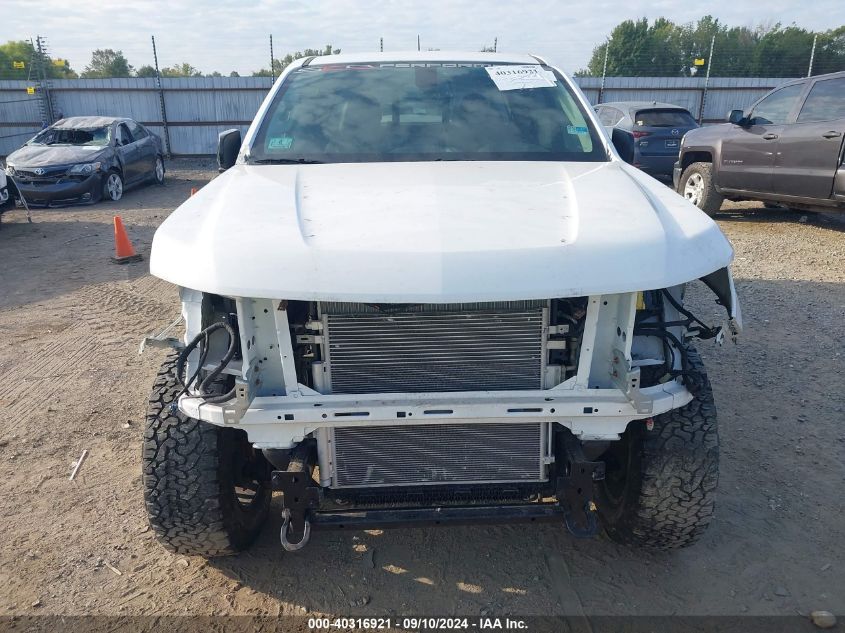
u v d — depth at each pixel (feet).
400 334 7.81
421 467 8.52
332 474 8.49
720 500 11.38
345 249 7.33
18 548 10.41
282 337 7.68
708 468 8.78
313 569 9.95
